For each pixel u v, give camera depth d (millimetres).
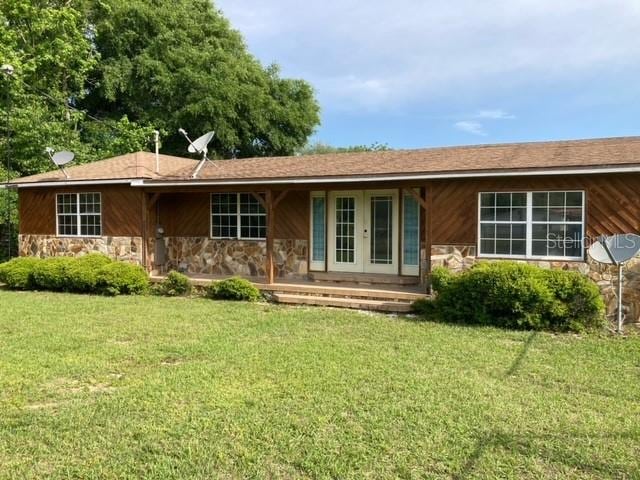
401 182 9781
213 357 6242
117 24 23688
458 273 9211
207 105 23547
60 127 19609
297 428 4121
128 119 24172
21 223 14195
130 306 9922
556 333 7656
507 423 4258
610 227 8234
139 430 4086
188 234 13234
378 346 6797
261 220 12453
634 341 7172
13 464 3566
